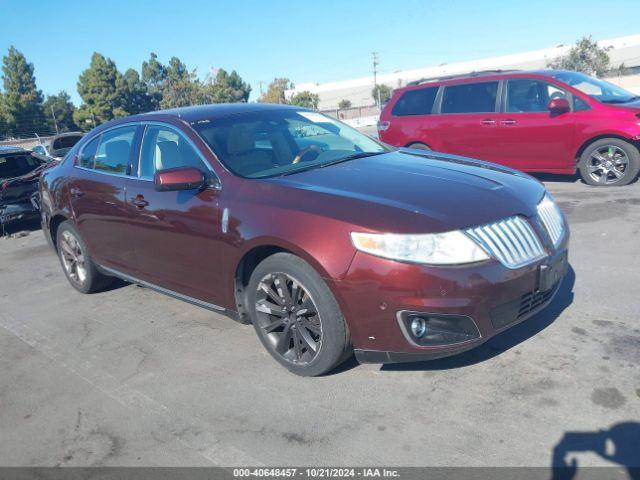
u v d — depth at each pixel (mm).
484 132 8703
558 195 7719
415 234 2939
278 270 3365
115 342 4355
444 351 2982
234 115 4449
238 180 3725
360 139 4750
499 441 2721
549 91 8203
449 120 9055
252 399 3330
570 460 2541
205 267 3898
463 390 3166
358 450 2777
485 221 3105
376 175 3652
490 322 3025
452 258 2936
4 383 3895
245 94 93688
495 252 3039
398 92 9766
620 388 3025
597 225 6062
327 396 3266
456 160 4191
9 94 72750
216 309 3992
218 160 3908
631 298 4125
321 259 3100
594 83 8383
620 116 7613
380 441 2824
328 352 3258
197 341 4203
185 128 4211
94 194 4855
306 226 3195
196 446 2957
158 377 3719
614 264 4859
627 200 6992
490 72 8938
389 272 2945
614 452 2562
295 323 3426
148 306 5070
